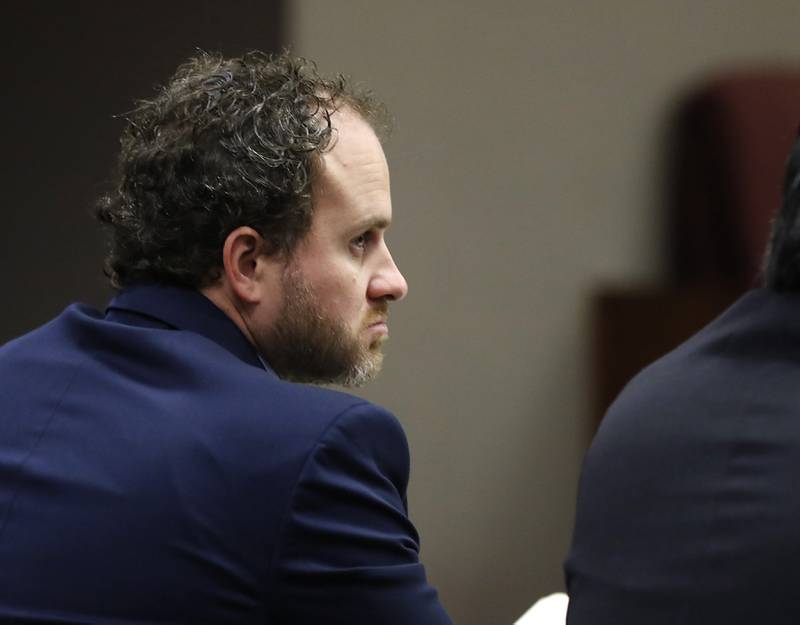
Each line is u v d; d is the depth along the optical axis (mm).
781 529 4523
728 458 4777
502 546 13594
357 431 5027
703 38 14312
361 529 4926
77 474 5016
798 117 13742
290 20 12398
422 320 13297
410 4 13094
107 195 5984
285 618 4848
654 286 13961
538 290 13766
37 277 12750
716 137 13742
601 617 4949
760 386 4883
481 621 13477
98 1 12477
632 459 5098
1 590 4895
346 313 5586
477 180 13516
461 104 13414
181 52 12344
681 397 5086
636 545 4926
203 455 4945
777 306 5043
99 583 4824
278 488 4867
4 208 12766
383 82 12992
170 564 4820
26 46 12656
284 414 5023
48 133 12664
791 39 14602
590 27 13938
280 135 5457
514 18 13625
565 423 13766
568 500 13742
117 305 5629
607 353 13703
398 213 13180
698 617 4621
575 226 13898
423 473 13320
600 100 14000
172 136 5543
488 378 13562
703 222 13836
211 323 5461
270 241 5465
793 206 5062
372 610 4883
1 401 5344
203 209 5438
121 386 5254
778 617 4457
